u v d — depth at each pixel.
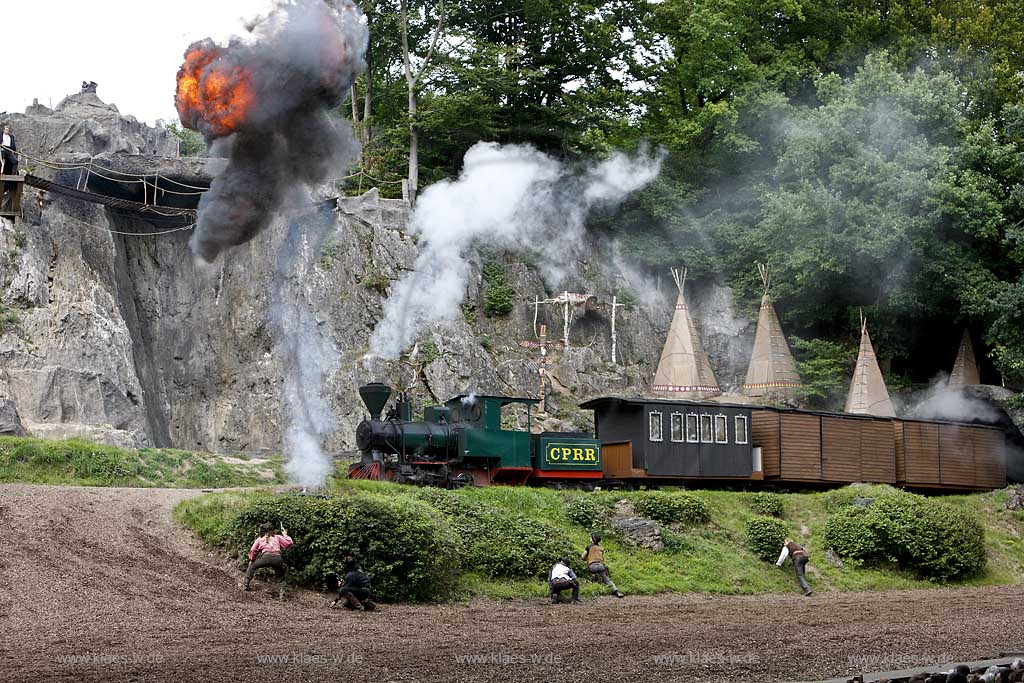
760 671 16.55
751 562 31.16
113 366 40.44
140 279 45.59
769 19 59.00
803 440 40.56
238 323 44.59
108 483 30.78
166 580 22.31
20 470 30.20
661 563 29.53
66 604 20.03
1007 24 56.38
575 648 18.50
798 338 52.53
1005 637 20.81
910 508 33.00
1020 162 48.62
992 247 49.53
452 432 34.09
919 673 15.57
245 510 24.45
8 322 38.34
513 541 26.97
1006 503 40.12
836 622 22.95
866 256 49.22
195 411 44.28
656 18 58.09
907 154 49.38
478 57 50.47
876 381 47.69
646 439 37.69
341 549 23.39
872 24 57.38
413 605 23.52
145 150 44.94
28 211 41.03
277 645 17.80
